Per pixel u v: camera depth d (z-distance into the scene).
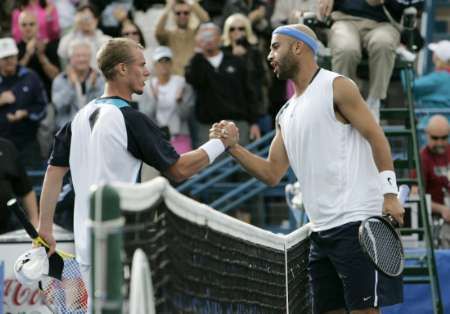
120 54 17.23
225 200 36.22
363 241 17.83
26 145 37.09
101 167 16.92
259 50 37.03
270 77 38.53
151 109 36.59
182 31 38.03
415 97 35.75
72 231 24.59
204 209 14.99
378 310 19.20
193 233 14.58
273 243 18.64
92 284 11.34
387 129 29.50
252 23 38.47
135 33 37.72
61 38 38.50
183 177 17.53
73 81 36.41
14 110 36.56
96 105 17.25
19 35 39.03
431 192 31.88
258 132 36.72
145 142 17.00
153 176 28.14
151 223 12.82
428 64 42.47
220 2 39.50
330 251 19.12
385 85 28.05
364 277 18.72
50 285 18.69
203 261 14.98
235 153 19.66
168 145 17.28
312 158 19.06
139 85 17.41
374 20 28.53
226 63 36.47
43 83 38.75
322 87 18.97
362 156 18.95
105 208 11.19
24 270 18.20
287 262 19.50
